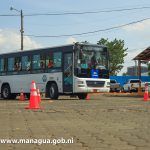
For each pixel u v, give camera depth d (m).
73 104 21.81
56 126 11.24
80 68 27.02
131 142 8.43
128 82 55.56
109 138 8.98
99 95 41.00
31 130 10.38
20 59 30.77
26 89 30.05
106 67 28.38
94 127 10.98
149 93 36.31
